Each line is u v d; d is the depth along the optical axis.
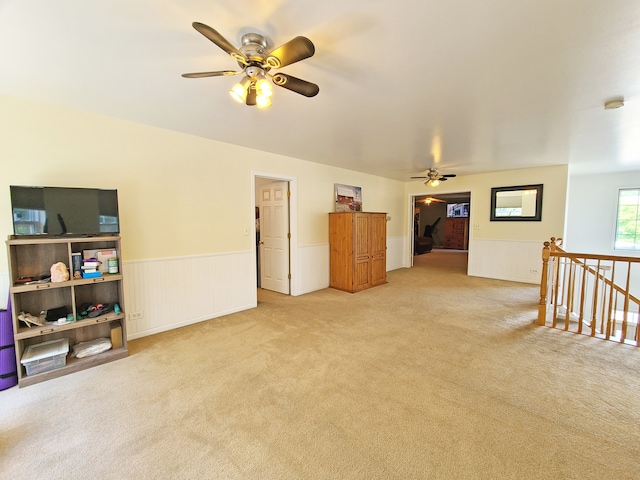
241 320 3.63
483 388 2.15
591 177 6.57
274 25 1.50
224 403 1.99
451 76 2.03
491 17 1.42
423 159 4.78
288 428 1.75
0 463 1.50
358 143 3.76
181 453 1.57
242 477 1.42
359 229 5.16
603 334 3.19
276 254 5.12
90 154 2.72
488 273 6.24
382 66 1.90
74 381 2.26
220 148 3.68
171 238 3.30
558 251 3.74
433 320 3.62
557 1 1.31
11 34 1.54
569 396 2.05
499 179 5.98
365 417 1.85
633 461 1.50
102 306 2.71
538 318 3.49
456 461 1.51
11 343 2.19
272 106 2.54
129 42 1.63
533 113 2.71
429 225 13.09
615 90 2.22
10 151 2.36
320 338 3.07
